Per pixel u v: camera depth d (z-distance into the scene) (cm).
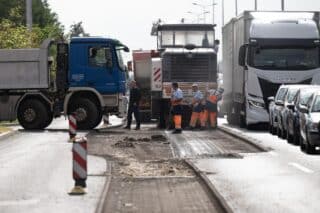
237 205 1720
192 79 4675
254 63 4353
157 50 4847
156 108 4722
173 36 4881
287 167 2480
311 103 3066
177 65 4684
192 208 1703
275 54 4353
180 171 2420
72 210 1673
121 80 4478
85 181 1959
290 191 1936
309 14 4441
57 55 4466
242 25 4509
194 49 4688
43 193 1930
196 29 4881
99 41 4444
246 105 4409
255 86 4362
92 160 2728
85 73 4450
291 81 4334
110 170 2403
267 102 4347
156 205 1747
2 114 4469
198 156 2862
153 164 2605
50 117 4466
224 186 2031
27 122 4444
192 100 4656
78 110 4441
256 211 1638
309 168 2448
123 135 3975
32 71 4456
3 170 2430
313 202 1759
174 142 3494
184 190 1991
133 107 4581
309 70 4334
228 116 5353
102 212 1638
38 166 2536
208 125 4591
